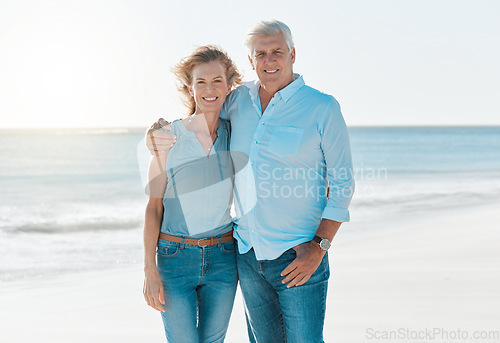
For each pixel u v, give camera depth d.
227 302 2.99
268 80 2.84
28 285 6.93
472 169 29.81
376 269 6.41
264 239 2.86
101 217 14.40
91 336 4.61
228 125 3.01
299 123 2.81
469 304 4.82
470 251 7.25
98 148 44.91
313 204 2.87
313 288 2.85
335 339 4.10
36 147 45.50
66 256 9.29
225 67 2.95
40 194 21.11
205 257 2.86
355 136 73.50
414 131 96.94
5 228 12.48
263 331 3.05
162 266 2.86
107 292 6.29
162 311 2.89
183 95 3.03
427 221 11.07
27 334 4.75
